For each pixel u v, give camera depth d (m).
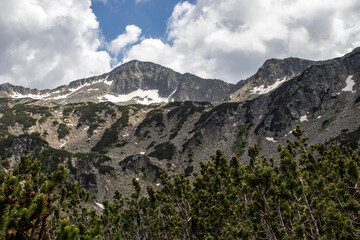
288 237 16.89
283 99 167.38
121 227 29.91
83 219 26.02
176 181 25.67
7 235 7.43
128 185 127.25
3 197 7.27
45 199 7.86
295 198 17.12
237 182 20.58
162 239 30.64
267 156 123.06
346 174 20.62
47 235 8.41
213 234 24.91
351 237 16.59
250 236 19.75
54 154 131.12
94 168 128.38
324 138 117.12
